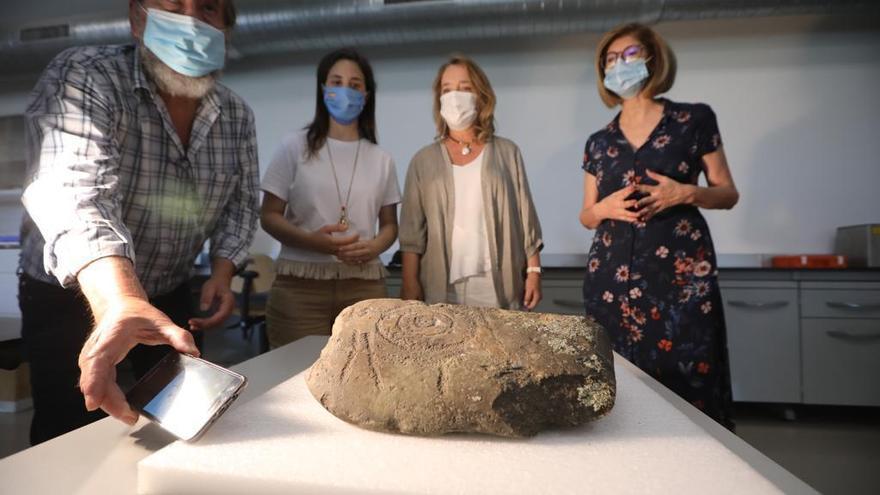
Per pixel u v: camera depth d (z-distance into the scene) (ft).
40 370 3.28
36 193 2.37
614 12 8.32
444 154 5.38
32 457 1.68
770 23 9.36
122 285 2.02
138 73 3.26
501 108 10.05
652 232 4.28
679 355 4.09
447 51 10.16
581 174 9.85
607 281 4.47
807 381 8.00
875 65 9.21
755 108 9.44
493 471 1.44
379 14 8.71
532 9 8.41
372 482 1.36
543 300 8.44
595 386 1.82
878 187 9.21
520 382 1.75
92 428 1.95
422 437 1.71
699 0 8.11
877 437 7.47
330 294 5.02
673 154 4.41
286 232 4.94
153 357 3.76
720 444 1.66
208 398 1.73
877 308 7.79
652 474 1.43
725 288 8.25
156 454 1.52
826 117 9.32
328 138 5.47
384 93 10.40
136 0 3.42
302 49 9.44
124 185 3.24
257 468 1.44
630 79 4.57
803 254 9.37
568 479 1.40
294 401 2.04
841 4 8.01
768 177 9.44
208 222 3.90
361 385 1.80
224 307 3.55
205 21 3.47
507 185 5.26
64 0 11.40
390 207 5.73
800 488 1.44
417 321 2.14
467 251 5.15
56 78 2.85
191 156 3.58
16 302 10.73
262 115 10.81
